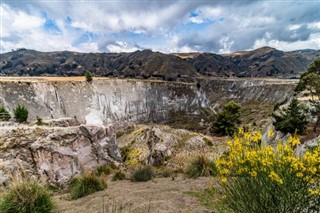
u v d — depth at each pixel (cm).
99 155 2341
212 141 2458
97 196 898
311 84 2278
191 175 1052
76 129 2236
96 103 8756
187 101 11188
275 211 331
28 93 7006
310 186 316
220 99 14125
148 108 10238
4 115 3131
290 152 332
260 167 340
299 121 1977
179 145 2406
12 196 711
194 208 629
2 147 1670
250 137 382
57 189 1494
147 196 798
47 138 1884
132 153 2805
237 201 371
